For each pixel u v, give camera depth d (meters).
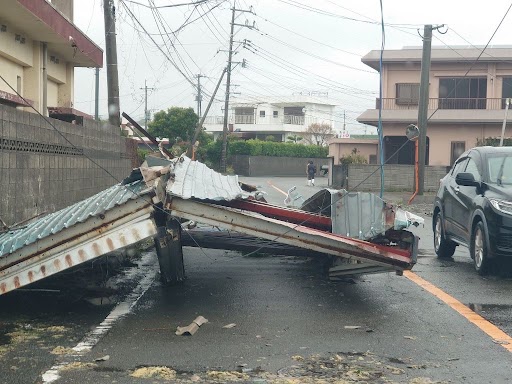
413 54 44.84
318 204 10.75
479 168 12.17
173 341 7.06
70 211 9.51
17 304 8.81
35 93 19.91
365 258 8.61
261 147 74.50
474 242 11.61
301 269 11.83
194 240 10.40
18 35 18.28
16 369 6.07
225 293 9.68
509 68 44.25
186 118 62.03
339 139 52.38
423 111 33.12
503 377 5.93
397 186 40.94
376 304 8.97
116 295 9.48
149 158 10.02
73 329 7.56
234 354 6.59
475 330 7.60
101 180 19.55
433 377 5.91
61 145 15.11
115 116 22.77
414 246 8.84
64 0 24.64
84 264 9.31
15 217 11.84
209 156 68.50
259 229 8.22
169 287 10.14
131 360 6.37
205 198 7.87
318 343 7.01
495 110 43.84
